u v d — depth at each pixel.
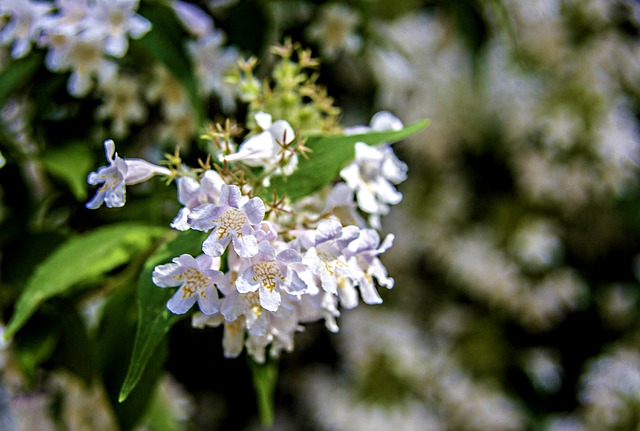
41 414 0.45
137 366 0.31
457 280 0.74
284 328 0.32
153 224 0.41
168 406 0.47
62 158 0.41
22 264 0.40
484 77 0.68
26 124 0.42
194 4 0.43
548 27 0.66
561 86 0.68
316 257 0.30
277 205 0.32
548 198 0.72
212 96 0.43
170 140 0.43
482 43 0.53
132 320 0.39
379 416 0.69
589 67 0.67
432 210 0.72
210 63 0.41
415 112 0.69
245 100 0.36
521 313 0.73
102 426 0.45
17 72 0.41
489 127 0.71
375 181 0.35
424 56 0.66
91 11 0.39
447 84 0.69
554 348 0.76
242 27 0.43
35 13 0.39
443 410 0.72
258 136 0.33
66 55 0.40
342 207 0.33
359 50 0.50
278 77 0.36
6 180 0.42
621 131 0.69
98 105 0.42
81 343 0.40
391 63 0.56
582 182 0.70
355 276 0.31
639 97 0.73
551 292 0.72
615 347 0.76
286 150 0.33
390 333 0.71
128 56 0.42
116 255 0.37
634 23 0.67
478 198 0.73
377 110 0.58
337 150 0.33
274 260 0.30
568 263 0.76
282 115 0.36
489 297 0.73
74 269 0.35
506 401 0.72
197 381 0.59
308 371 0.74
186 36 0.41
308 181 0.33
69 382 0.45
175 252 0.32
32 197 0.42
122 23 0.39
